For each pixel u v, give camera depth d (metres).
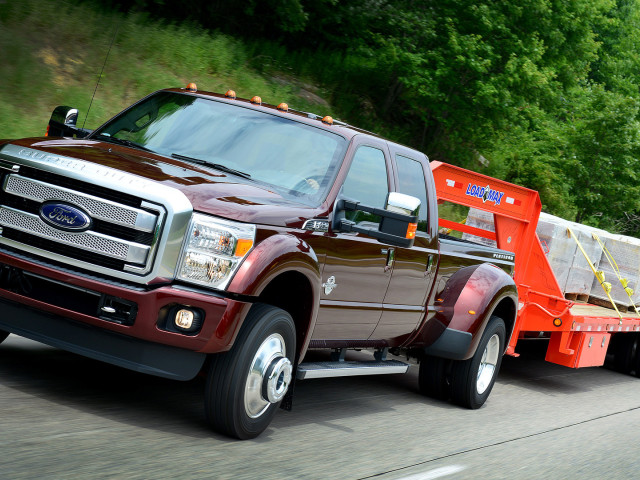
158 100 6.41
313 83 22.34
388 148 6.60
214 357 5.02
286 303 5.61
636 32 41.16
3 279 5.02
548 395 9.75
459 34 22.20
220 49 19.00
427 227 7.05
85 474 4.02
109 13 17.38
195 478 4.29
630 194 26.44
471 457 6.03
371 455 5.55
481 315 7.54
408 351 8.13
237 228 4.88
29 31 14.58
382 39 22.53
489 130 23.55
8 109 12.28
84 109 13.60
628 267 11.98
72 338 4.94
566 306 9.82
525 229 9.88
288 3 21.00
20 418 4.74
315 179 5.79
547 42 24.42
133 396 5.77
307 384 7.66
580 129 26.53
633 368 12.75
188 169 5.34
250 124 6.04
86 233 4.80
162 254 4.71
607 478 6.18
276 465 4.84
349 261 5.89
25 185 4.97
